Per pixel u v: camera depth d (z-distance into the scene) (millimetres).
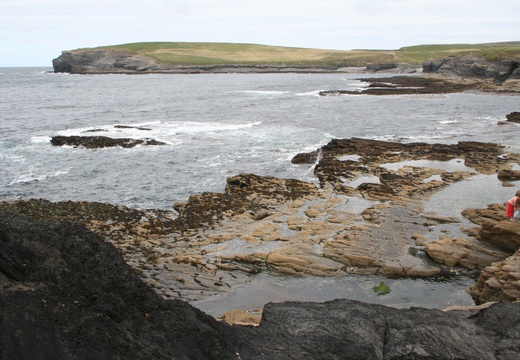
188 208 27234
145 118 65438
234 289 18828
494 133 52062
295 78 161125
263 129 55781
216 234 23656
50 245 8828
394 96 93000
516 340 10445
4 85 131250
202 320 9867
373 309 11961
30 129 55812
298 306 11945
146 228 24281
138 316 9031
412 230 24047
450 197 29172
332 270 20250
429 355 9930
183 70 194375
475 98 87125
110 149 44812
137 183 34156
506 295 16797
